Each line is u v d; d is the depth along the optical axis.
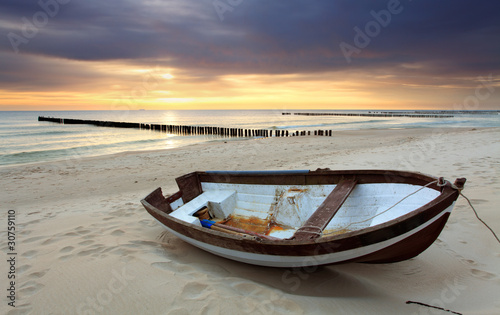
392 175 4.05
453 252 3.68
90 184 9.45
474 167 7.60
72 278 3.30
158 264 3.57
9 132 30.73
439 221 2.86
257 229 4.75
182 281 3.16
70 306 2.83
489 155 9.20
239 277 3.36
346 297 2.90
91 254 3.89
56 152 18.09
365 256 2.95
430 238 3.00
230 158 13.66
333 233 4.08
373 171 4.24
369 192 4.24
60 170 11.77
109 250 4.02
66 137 27.30
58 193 8.47
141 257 3.76
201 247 3.90
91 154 17.34
